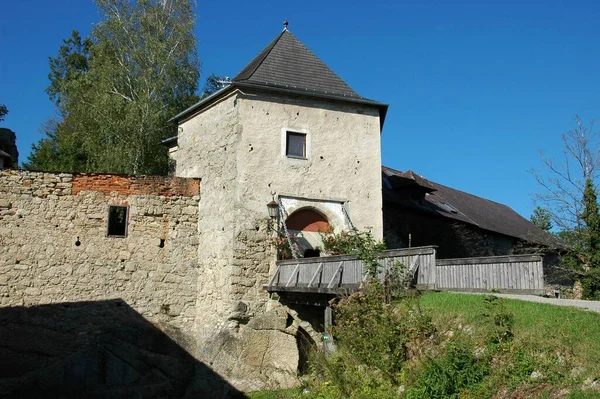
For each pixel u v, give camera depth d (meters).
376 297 11.66
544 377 8.52
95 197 18.64
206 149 19.66
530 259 11.10
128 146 24.50
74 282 18.06
